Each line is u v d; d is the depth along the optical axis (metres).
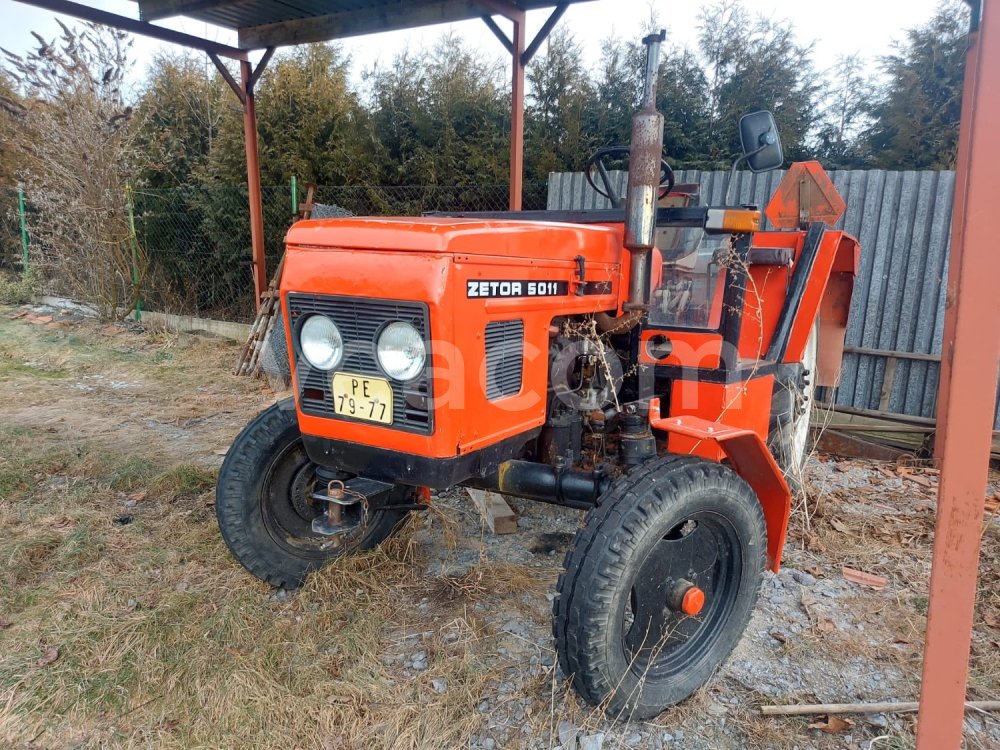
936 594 1.39
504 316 1.92
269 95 8.11
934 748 1.43
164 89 9.62
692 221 2.44
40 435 4.36
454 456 1.85
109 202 7.82
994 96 1.20
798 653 2.34
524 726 1.97
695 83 8.77
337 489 2.20
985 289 1.26
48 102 7.67
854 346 4.67
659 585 2.03
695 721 2.02
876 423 4.46
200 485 3.58
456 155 8.16
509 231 1.92
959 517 1.34
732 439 2.15
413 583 2.71
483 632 2.39
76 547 2.86
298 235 1.99
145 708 2.01
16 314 8.33
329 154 8.17
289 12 5.34
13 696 2.03
